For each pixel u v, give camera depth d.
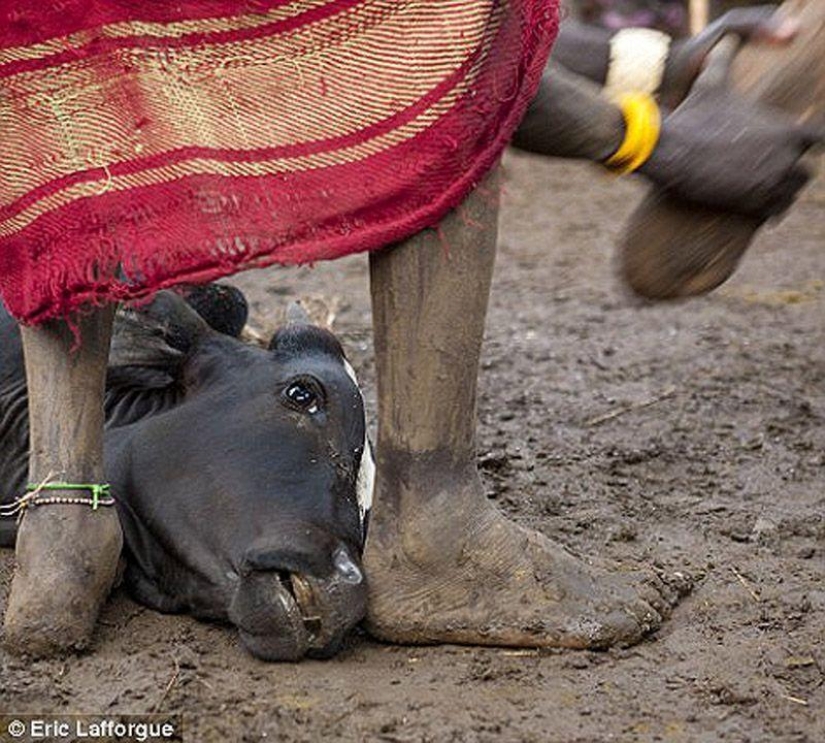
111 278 4.87
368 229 4.70
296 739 4.72
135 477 5.55
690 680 5.08
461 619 5.14
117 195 4.79
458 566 5.13
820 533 6.38
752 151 4.75
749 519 6.51
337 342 5.91
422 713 4.84
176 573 5.40
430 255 4.79
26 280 4.96
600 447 7.36
